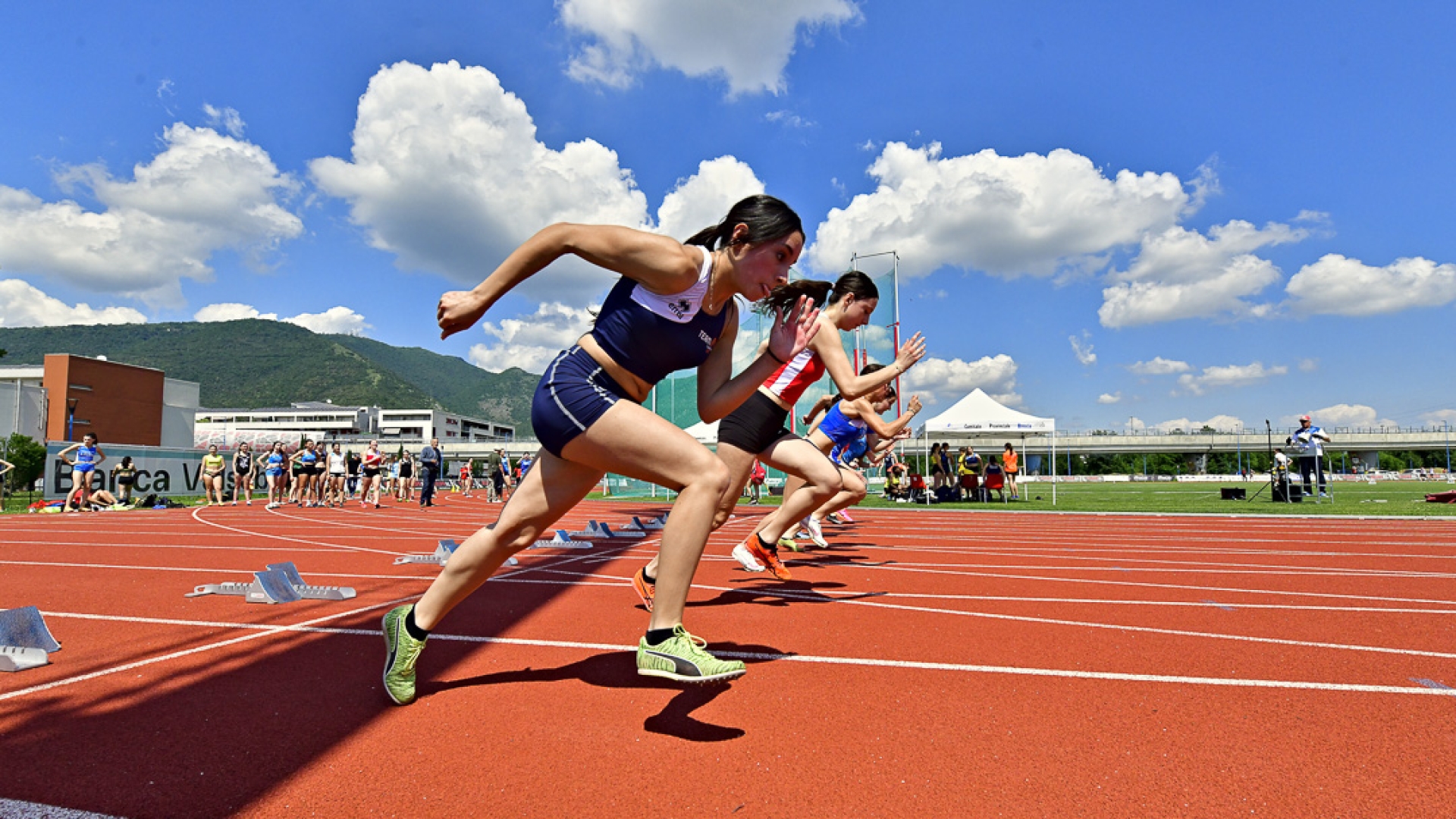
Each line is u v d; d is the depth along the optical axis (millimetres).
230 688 2477
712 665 2000
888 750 1943
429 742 1998
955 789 1709
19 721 2156
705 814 1580
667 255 2027
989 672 2678
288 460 18703
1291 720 2174
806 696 2398
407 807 1620
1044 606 3988
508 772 1806
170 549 6961
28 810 1584
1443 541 7848
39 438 49219
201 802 1642
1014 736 2049
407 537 8508
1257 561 6102
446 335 2104
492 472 23156
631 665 2773
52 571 5324
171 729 2096
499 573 5172
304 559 6137
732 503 4422
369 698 2369
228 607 3889
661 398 19453
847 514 13234
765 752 1936
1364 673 2676
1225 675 2643
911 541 8039
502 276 2043
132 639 3164
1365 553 6715
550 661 2826
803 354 4395
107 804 1625
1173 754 1920
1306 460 16062
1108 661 2836
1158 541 8000
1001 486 17578
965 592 4461
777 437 4656
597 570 5336
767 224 2100
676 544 2078
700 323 2197
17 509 16656
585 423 2117
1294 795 1684
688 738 2033
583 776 1783
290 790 1702
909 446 30562
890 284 20688
